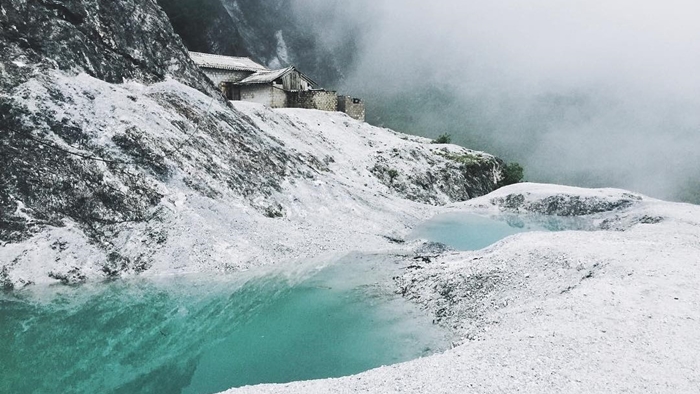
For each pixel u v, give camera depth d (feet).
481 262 60.59
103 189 68.28
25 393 37.04
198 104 95.96
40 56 76.48
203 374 40.65
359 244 82.17
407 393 29.14
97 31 88.43
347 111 205.26
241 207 80.48
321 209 94.38
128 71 91.61
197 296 57.93
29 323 49.11
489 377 30.27
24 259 59.21
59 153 67.82
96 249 63.31
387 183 143.95
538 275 53.78
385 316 52.95
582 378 29.66
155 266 64.13
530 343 34.78
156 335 48.16
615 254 54.03
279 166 98.53
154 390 38.04
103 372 40.78
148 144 76.74
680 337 34.73
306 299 57.88
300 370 41.37
